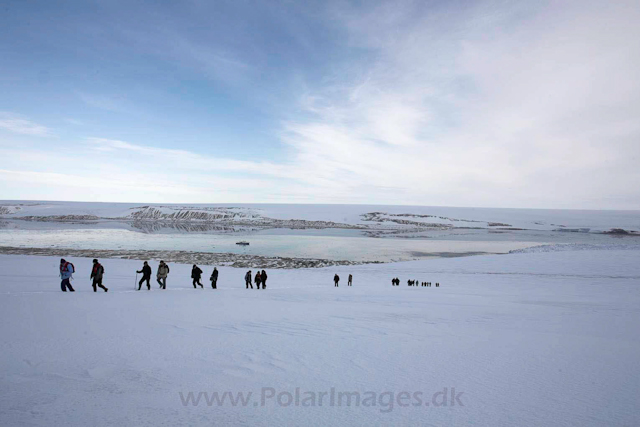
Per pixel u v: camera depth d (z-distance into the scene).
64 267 13.18
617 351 5.94
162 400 3.62
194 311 9.37
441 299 15.09
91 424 3.03
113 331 6.53
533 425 3.18
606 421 3.28
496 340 6.62
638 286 23.88
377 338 6.57
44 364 4.59
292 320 8.33
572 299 16.44
